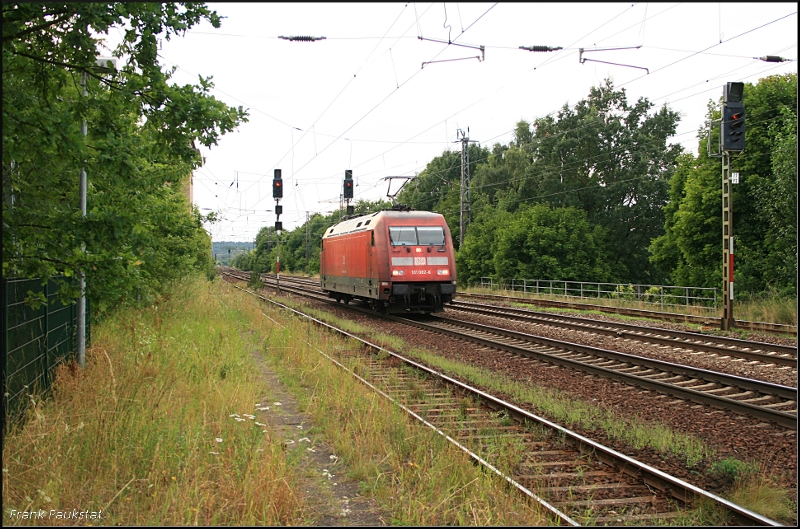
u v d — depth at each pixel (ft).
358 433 25.16
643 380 35.12
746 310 70.28
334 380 33.60
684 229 99.50
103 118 22.91
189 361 34.50
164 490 17.98
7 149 19.22
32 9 20.20
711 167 96.89
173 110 22.99
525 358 45.27
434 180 243.19
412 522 17.02
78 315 31.58
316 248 299.38
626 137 161.07
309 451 23.00
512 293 116.67
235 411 25.66
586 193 158.30
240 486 17.97
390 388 35.19
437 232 77.25
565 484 20.75
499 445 24.17
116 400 22.74
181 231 64.69
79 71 22.72
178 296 64.59
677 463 22.40
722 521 17.56
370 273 78.07
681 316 71.00
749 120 93.25
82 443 20.21
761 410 28.22
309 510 18.02
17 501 16.72
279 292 132.26
